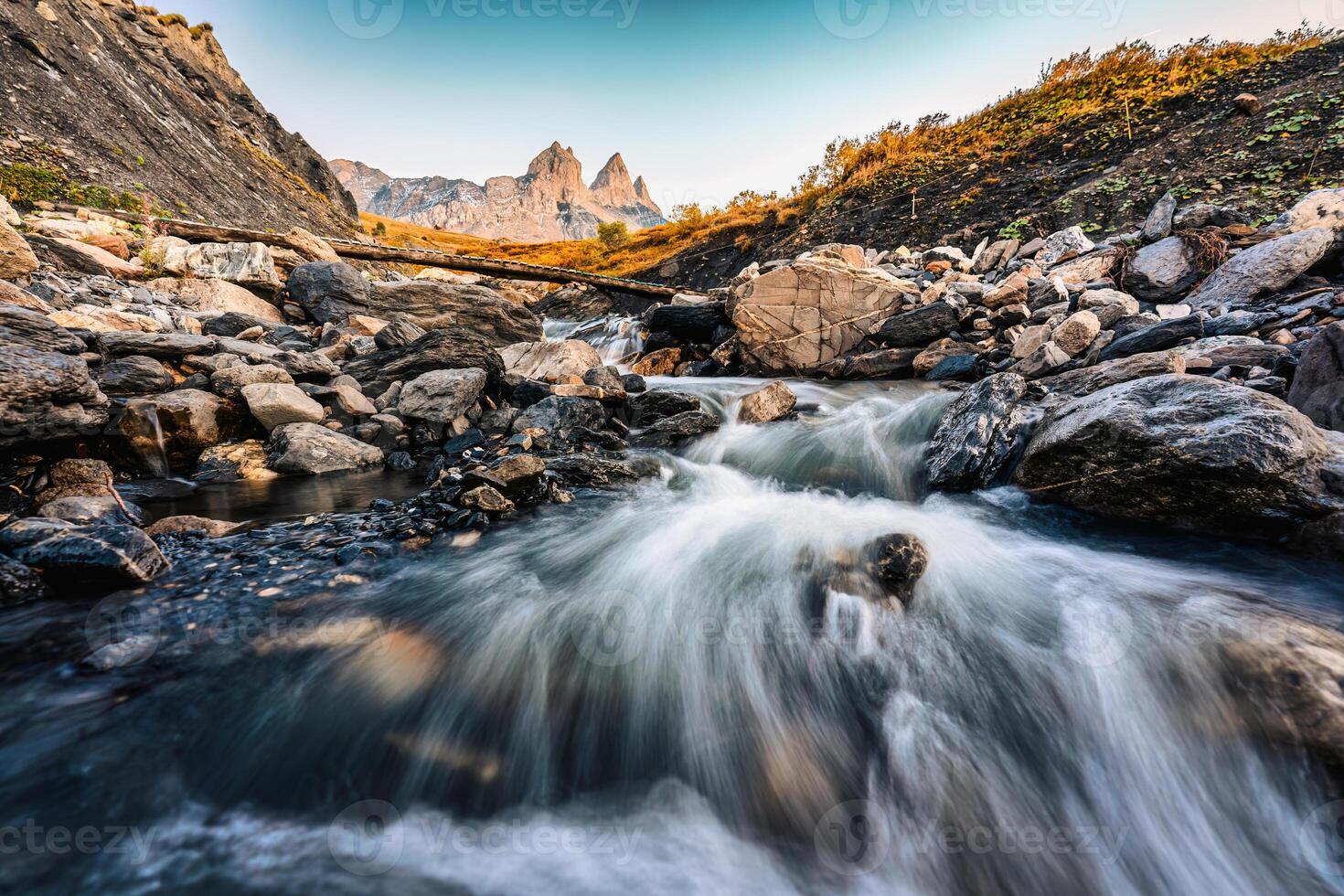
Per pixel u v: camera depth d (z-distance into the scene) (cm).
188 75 4388
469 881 193
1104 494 417
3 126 1836
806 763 248
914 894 203
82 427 527
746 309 1098
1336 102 1232
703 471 626
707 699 279
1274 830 217
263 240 1622
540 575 376
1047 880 210
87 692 256
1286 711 224
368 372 834
